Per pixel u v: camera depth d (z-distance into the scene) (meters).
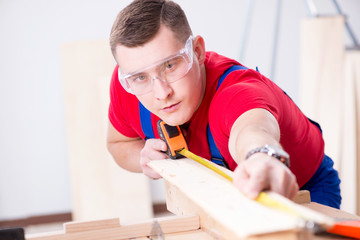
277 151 0.87
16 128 4.34
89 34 4.40
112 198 4.07
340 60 3.35
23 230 0.95
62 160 4.44
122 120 1.68
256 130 0.99
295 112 1.48
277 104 1.24
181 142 1.38
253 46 4.56
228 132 1.17
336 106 3.36
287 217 0.72
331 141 3.35
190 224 1.12
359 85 3.44
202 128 1.39
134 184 4.12
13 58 4.30
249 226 0.69
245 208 0.78
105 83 4.14
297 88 4.63
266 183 0.82
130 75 1.25
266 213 0.74
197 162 1.24
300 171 1.61
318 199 1.67
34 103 4.36
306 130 1.56
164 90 1.23
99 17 4.41
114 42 1.25
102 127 4.12
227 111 1.15
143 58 1.21
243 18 4.55
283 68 4.61
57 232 1.05
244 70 1.33
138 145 1.81
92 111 4.14
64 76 4.16
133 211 4.09
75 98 4.15
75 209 4.08
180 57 1.24
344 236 0.94
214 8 4.51
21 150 4.36
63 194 4.45
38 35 4.32
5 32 4.27
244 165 0.85
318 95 3.38
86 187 4.06
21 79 4.32
